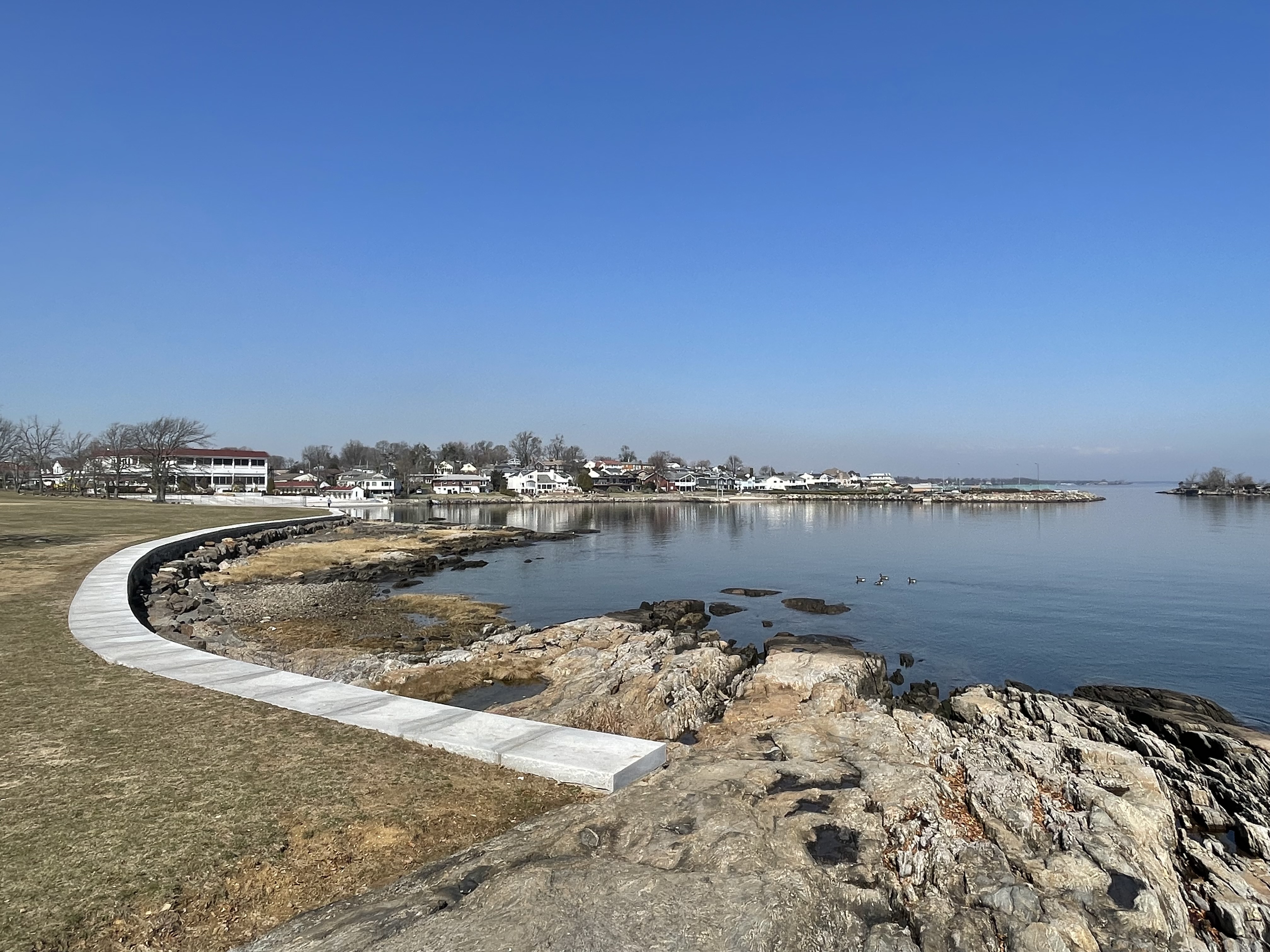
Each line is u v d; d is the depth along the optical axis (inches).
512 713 569.6
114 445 4232.3
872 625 1112.2
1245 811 455.8
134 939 209.9
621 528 3115.2
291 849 258.5
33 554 1096.2
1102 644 989.8
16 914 214.4
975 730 541.6
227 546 1657.2
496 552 2098.9
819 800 320.2
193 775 312.8
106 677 461.1
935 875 271.7
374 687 673.0
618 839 270.2
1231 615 1173.1
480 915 212.5
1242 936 290.4
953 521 3585.1
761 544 2356.1
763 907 219.8
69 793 292.4
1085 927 251.8
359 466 7593.5
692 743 516.7
